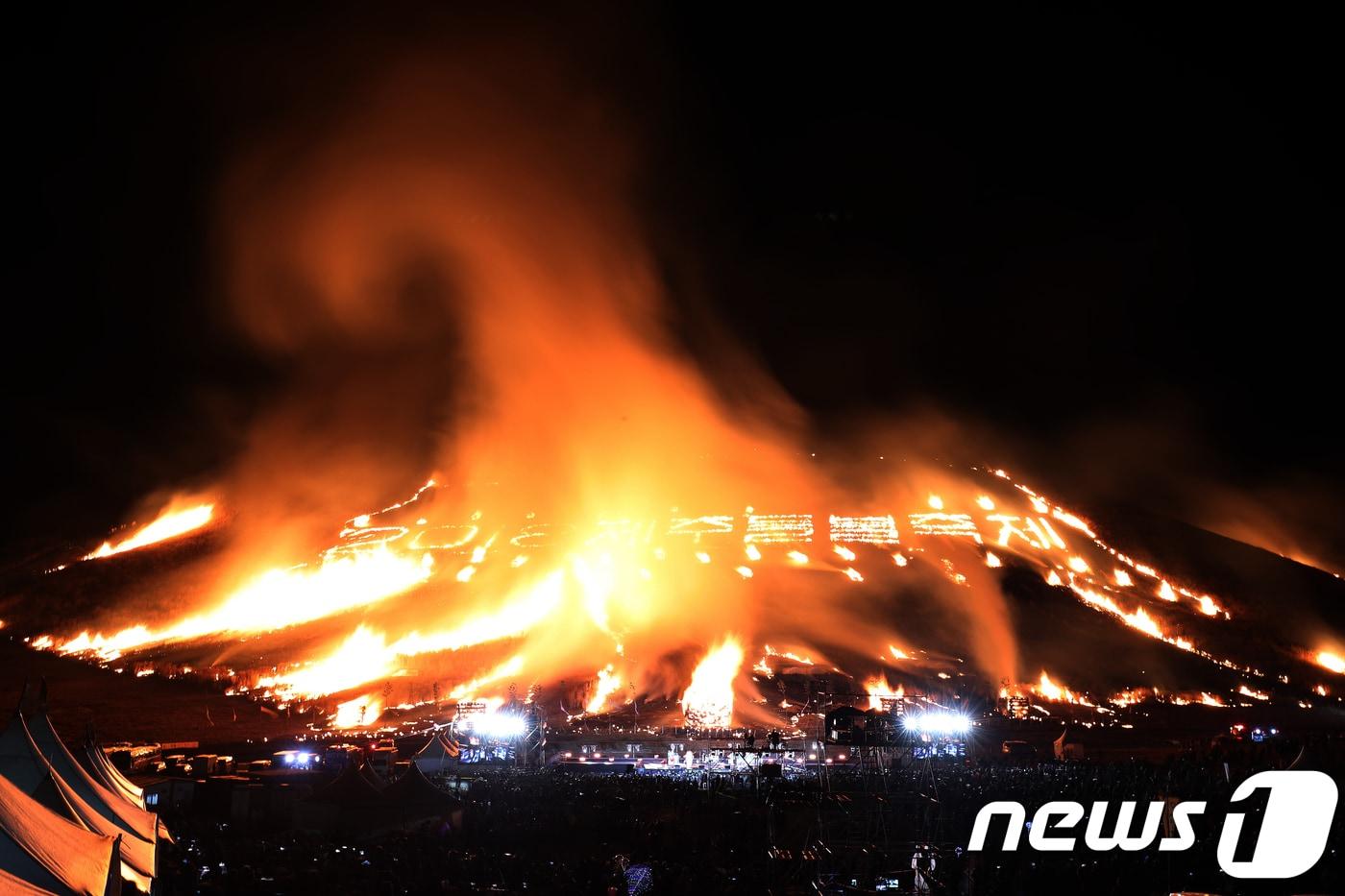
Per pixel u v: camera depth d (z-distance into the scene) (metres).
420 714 149.12
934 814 66.00
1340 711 156.12
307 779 88.75
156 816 45.03
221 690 163.50
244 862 50.81
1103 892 45.72
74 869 26.89
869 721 94.56
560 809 71.12
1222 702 169.50
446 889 47.12
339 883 46.59
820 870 53.12
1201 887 45.16
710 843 60.28
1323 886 44.72
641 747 121.06
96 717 142.12
